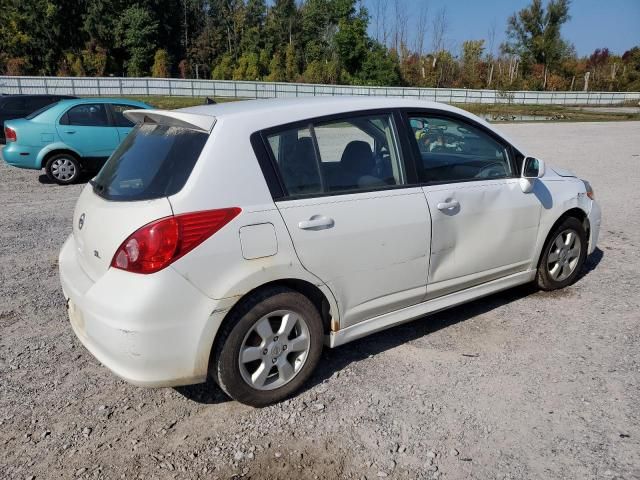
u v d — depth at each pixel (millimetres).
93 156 10367
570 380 3375
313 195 3176
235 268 2865
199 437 2920
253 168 2984
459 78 56844
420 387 3340
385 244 3420
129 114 3561
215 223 2811
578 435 2857
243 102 3566
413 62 56094
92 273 3070
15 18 52688
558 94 47125
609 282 5020
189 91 36812
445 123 3898
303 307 3148
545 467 2631
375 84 51094
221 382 2992
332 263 3209
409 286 3635
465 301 4055
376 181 3471
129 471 2666
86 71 53750
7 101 14484
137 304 2676
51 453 2805
